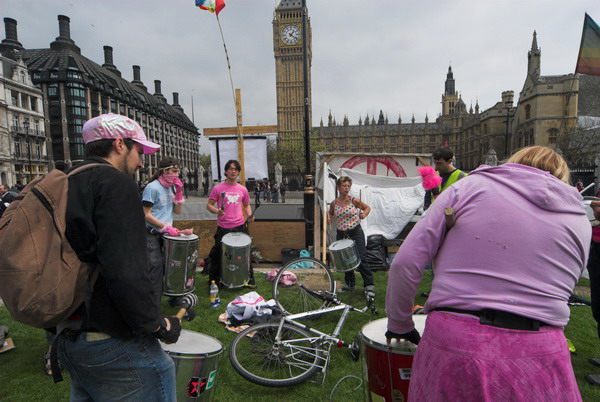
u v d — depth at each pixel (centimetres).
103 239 113
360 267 428
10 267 107
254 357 275
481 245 110
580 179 2081
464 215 116
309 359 280
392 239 616
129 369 127
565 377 102
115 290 113
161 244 382
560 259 106
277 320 327
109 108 6675
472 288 109
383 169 693
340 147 10669
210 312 394
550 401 99
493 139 6700
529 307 103
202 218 635
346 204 438
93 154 139
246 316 345
